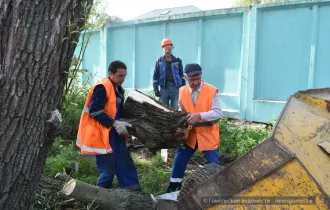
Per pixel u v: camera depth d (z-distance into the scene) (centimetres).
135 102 414
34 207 333
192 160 616
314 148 220
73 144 659
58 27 245
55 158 523
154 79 787
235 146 657
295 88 841
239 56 920
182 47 1030
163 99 780
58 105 269
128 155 408
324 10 782
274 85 873
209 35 970
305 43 816
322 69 800
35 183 271
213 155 438
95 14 351
